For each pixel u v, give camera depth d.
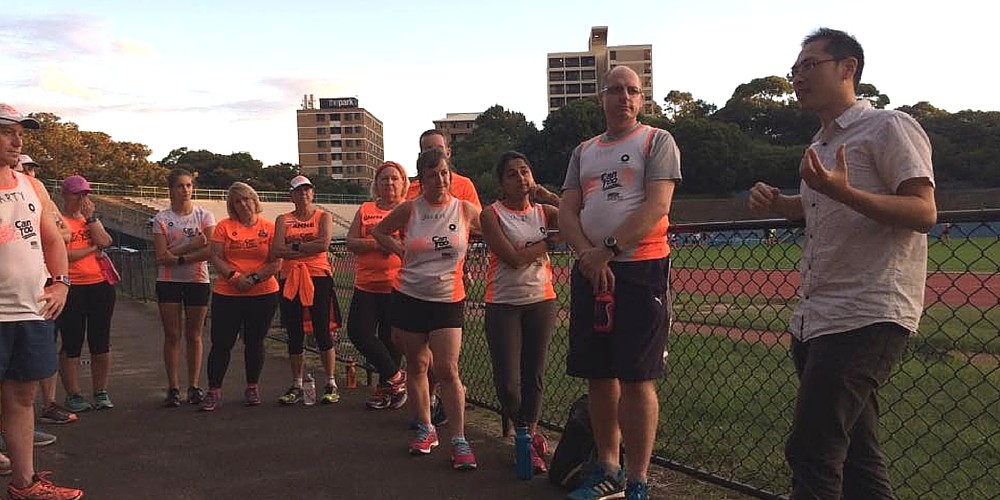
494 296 4.25
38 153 55.84
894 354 2.44
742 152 70.19
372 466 4.35
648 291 3.35
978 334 6.93
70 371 5.88
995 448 4.15
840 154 2.30
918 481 3.81
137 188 58.56
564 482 3.87
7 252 3.57
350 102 137.00
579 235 3.53
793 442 2.53
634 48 129.25
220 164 87.81
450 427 4.31
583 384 6.20
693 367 6.35
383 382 5.80
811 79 2.60
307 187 5.93
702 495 3.73
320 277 6.03
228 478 4.20
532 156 75.50
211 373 5.88
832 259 2.50
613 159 3.42
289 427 5.29
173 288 5.99
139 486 4.09
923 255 2.49
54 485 3.95
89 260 5.89
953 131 72.38
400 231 4.99
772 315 7.05
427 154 4.30
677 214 62.38
